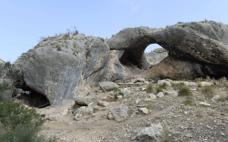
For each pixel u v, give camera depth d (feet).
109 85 72.13
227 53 74.69
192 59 80.02
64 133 45.65
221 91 61.72
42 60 67.46
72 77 68.69
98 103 57.82
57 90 66.13
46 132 45.65
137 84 74.23
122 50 89.15
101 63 77.82
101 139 41.88
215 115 46.01
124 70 86.02
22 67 68.74
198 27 78.59
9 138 33.27
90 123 49.83
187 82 69.31
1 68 70.28
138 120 47.42
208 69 78.54
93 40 76.28
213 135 39.73
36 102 69.36
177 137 39.70
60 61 67.62
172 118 45.93
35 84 67.05
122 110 50.90
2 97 62.75
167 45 82.02
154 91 60.95
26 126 39.06
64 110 59.16
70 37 76.07
